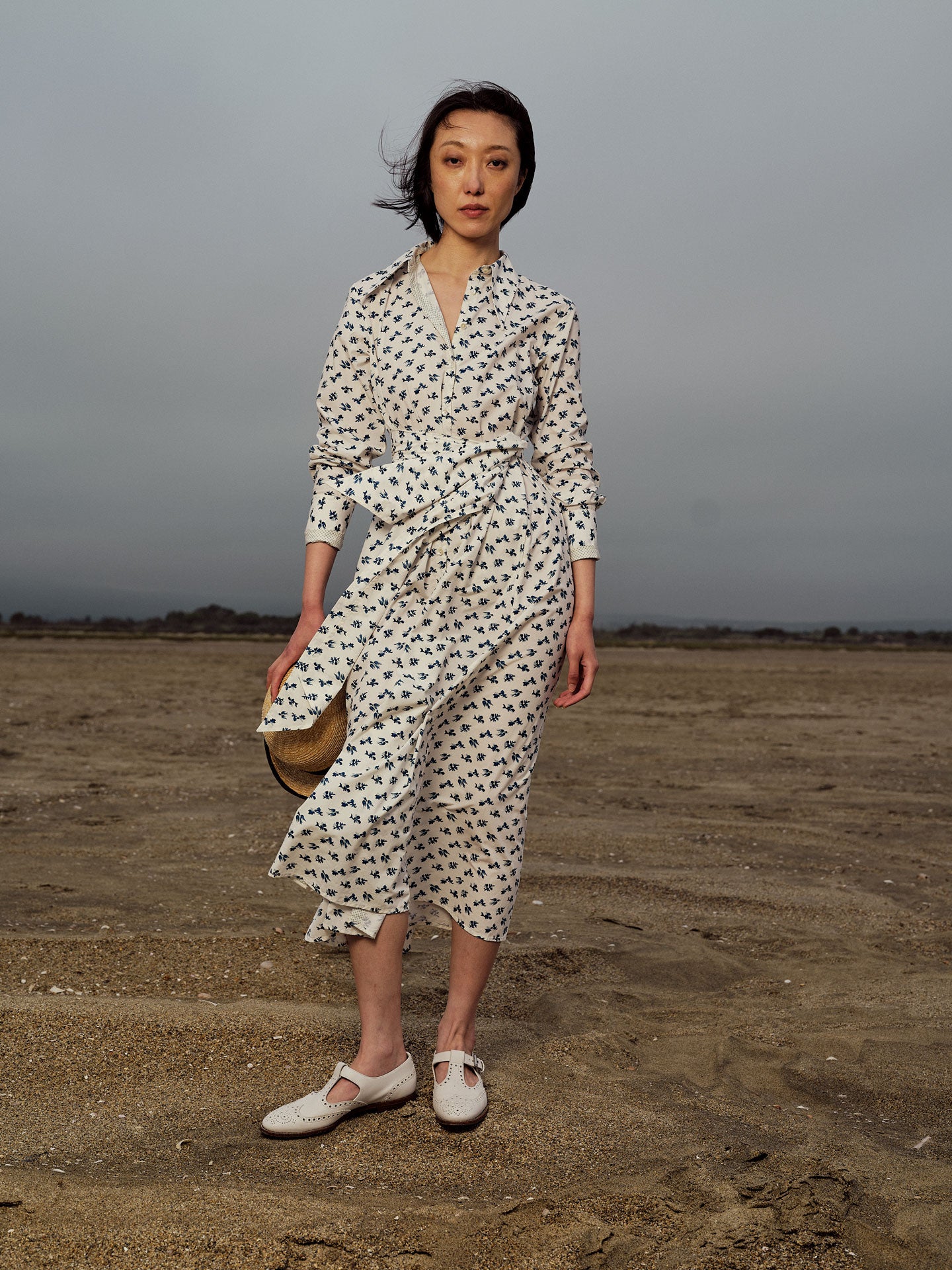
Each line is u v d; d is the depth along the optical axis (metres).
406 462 1.96
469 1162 1.82
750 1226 1.64
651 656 25.30
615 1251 1.57
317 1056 2.27
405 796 1.86
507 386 1.99
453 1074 1.99
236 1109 2.02
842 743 8.57
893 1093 2.23
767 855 4.61
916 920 3.66
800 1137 1.97
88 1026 2.38
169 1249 1.53
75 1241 1.54
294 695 1.95
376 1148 1.87
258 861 4.25
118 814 5.18
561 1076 2.23
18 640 26.64
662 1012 2.72
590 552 2.11
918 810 5.71
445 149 1.99
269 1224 1.60
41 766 6.67
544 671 2.01
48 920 3.26
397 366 1.99
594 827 5.09
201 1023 2.40
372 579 1.93
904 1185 1.80
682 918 3.61
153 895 3.64
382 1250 1.55
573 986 2.89
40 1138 1.87
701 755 7.78
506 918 2.06
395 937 1.93
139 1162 1.79
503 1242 1.58
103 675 14.83
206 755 7.38
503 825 2.02
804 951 3.30
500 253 2.11
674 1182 1.77
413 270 2.04
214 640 30.41
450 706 1.99
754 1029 2.59
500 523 1.96
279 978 2.79
